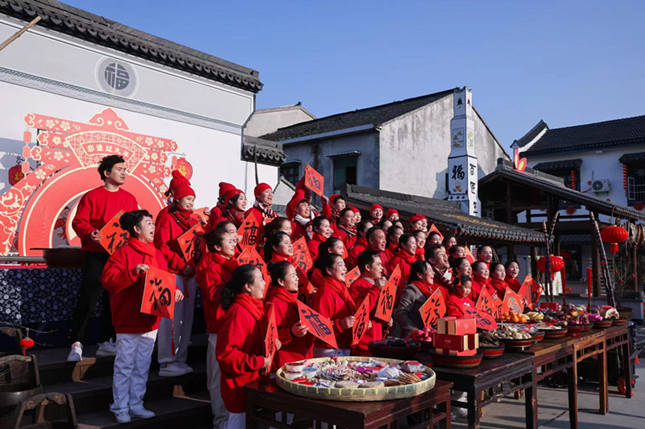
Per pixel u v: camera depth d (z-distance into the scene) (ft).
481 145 70.44
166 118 24.35
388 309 15.19
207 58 26.03
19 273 16.93
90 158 21.53
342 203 24.25
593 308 22.71
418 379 9.92
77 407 13.71
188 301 16.53
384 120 55.06
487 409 20.92
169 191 16.75
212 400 14.16
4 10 19.21
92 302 15.30
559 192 49.37
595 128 90.07
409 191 56.95
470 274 19.90
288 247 14.56
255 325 11.12
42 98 20.39
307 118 74.79
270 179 29.76
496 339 14.16
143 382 13.62
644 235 55.06
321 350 14.03
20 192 19.56
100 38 21.58
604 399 20.33
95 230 14.39
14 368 12.51
